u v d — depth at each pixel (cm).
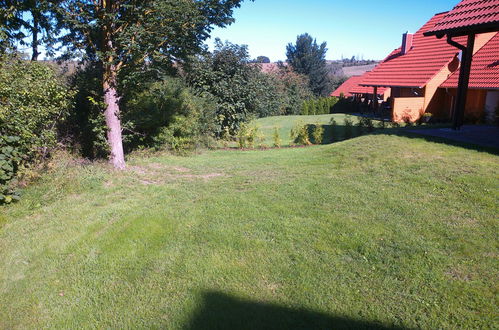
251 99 1628
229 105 1564
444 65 2053
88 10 823
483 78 1650
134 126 1122
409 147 875
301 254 433
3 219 598
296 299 353
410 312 322
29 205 651
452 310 318
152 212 602
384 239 452
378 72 2609
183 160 1105
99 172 855
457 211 510
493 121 1617
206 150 1382
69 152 972
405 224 487
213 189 734
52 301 391
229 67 1591
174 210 608
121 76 911
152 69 895
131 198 696
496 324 298
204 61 1527
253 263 420
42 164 765
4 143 654
